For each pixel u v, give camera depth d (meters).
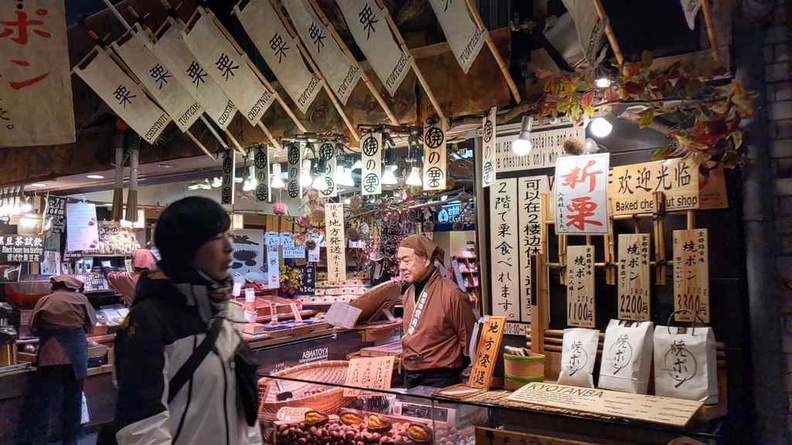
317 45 2.89
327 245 4.08
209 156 4.18
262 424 2.67
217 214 1.76
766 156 2.35
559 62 2.76
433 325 3.17
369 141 3.33
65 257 6.46
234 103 3.24
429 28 3.43
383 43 2.71
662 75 2.34
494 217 2.99
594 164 2.52
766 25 2.38
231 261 1.84
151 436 1.52
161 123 3.62
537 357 2.55
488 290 3.08
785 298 2.33
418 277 3.27
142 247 7.07
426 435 2.34
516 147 2.69
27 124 2.70
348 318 3.90
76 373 4.94
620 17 2.71
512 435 2.18
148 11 4.33
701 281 2.39
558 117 2.82
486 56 2.96
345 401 2.75
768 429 2.29
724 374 2.33
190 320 1.71
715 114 2.32
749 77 2.37
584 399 2.20
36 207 6.47
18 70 2.68
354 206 5.43
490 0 3.06
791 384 2.30
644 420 1.94
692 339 2.25
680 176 2.48
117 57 3.49
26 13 2.68
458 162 5.02
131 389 1.56
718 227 2.43
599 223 2.51
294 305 4.61
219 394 1.74
